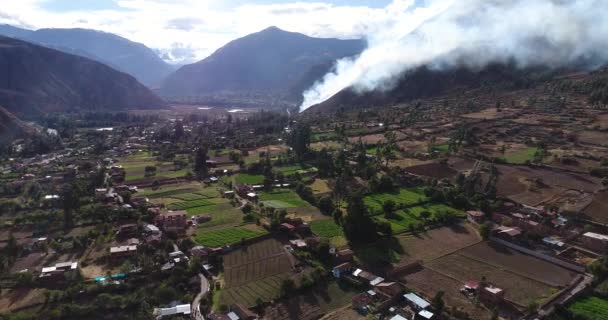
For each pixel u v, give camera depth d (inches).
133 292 4033.0
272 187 7406.5
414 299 3722.9
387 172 7701.8
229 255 4781.0
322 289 4047.7
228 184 7568.9
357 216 5024.6
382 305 3678.6
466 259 4544.8
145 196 6998.0
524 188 6579.7
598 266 4040.4
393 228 5329.7
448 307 3646.7
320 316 3629.4
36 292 4060.0
